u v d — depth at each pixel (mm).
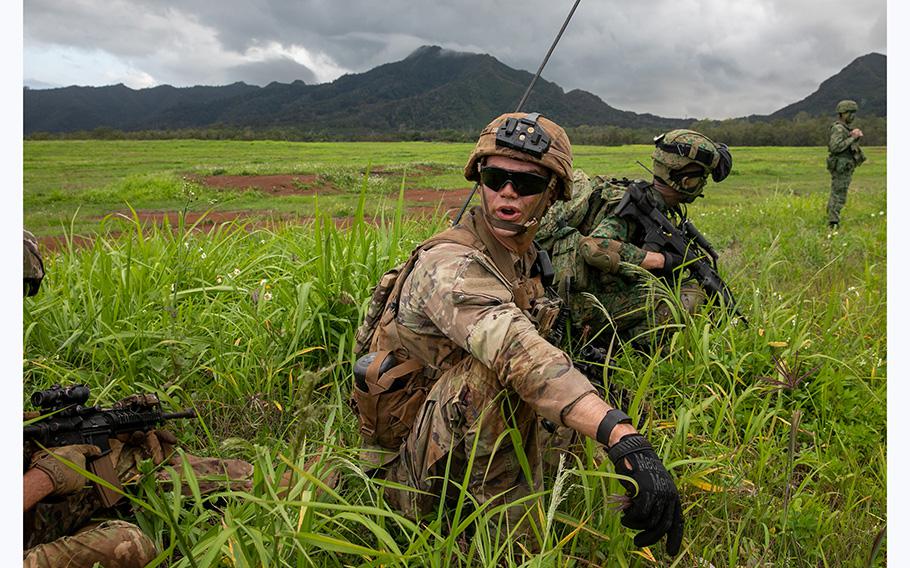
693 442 2836
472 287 1987
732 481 2521
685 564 2244
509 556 1924
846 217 10820
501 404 2057
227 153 43531
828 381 3279
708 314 3771
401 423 2264
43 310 3416
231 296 4094
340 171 24203
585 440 2309
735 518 2506
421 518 2254
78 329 3381
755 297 3816
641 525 1798
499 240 2227
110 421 2053
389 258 3871
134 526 1893
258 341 3400
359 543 2213
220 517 2113
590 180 4031
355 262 3855
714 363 3221
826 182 22281
